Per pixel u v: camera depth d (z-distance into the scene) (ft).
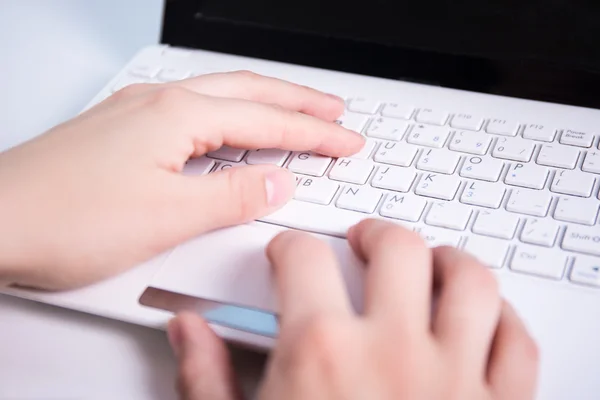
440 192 1.55
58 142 1.46
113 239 1.37
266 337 1.29
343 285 1.19
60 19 2.53
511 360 1.14
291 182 1.53
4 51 2.38
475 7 1.86
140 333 1.42
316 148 1.66
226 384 1.18
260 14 2.05
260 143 1.60
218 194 1.44
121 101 1.60
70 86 2.23
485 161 1.63
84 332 1.43
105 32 2.49
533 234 1.43
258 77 1.77
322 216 1.54
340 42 1.99
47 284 1.41
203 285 1.41
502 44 1.84
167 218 1.40
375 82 1.94
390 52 1.94
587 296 1.33
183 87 1.65
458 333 1.11
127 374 1.34
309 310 1.11
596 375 1.22
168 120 1.50
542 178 1.56
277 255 1.26
